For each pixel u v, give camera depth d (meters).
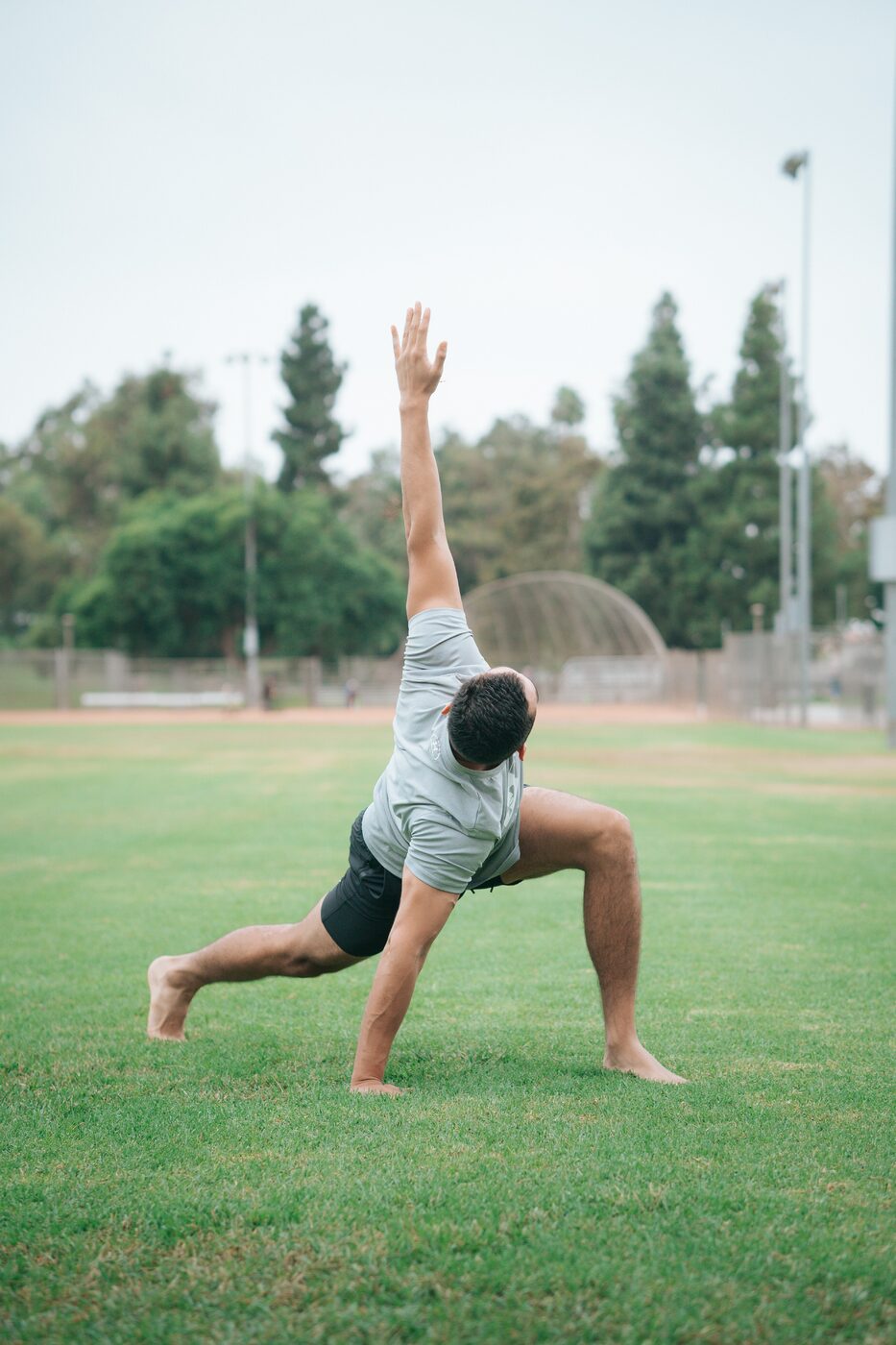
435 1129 2.80
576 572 68.12
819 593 60.69
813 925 5.88
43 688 48.94
